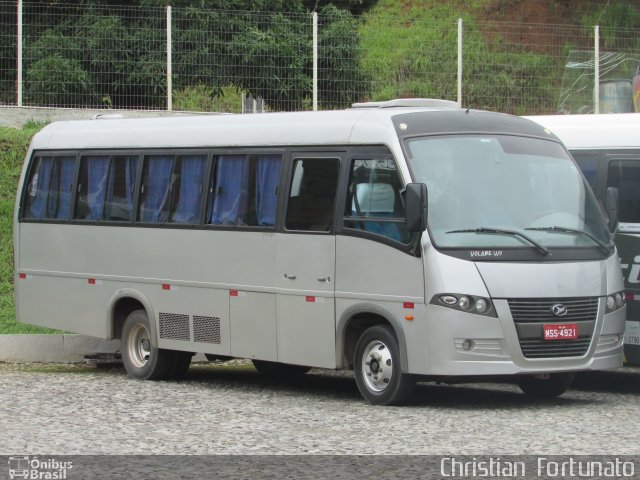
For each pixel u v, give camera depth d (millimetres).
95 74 25422
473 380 13359
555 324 12664
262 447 10477
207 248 15172
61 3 25688
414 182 12766
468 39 27391
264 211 14484
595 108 26422
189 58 25406
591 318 12953
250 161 14781
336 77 25750
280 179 14328
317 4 32156
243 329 14711
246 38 25391
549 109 26781
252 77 25469
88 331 16891
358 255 13250
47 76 25109
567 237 13086
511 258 12625
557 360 12695
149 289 15984
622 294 13375
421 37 27078
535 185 13320
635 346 14188
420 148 13055
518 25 28062
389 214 12977
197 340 15359
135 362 16297
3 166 23391
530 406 13188
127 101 25531
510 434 11078
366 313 13391
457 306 12367
